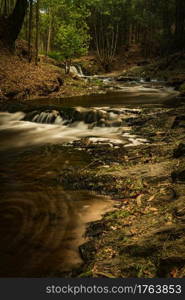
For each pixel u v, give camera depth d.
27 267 3.65
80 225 4.52
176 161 6.47
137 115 11.99
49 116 12.60
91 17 51.12
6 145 9.45
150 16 51.31
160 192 5.21
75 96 20.27
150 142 8.75
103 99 18.59
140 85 27.09
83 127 11.55
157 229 4.03
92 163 7.23
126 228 4.29
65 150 8.55
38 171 6.86
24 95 18.28
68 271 3.56
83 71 39.97
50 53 30.02
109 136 9.98
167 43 45.72
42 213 4.89
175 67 35.47
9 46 22.08
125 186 5.73
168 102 16.08
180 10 43.47
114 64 48.84
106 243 3.99
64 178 6.35
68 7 25.94
